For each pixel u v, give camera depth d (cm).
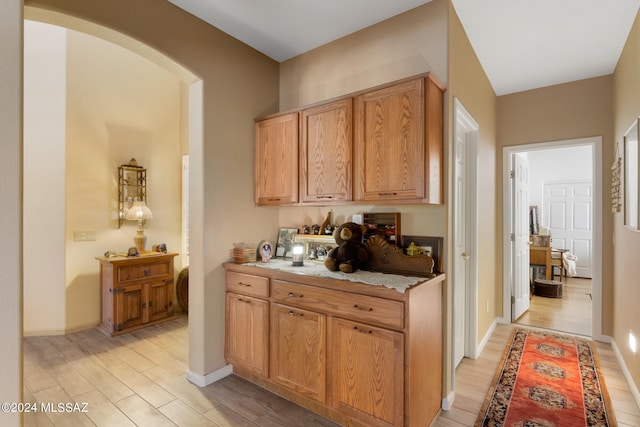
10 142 92
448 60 212
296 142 251
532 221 702
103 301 363
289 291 216
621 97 284
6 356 91
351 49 258
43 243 342
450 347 220
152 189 424
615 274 304
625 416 206
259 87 287
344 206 261
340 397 191
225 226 257
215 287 250
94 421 200
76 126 358
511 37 265
